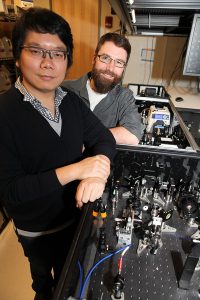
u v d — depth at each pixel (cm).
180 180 123
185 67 221
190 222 100
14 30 72
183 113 247
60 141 87
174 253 88
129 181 122
